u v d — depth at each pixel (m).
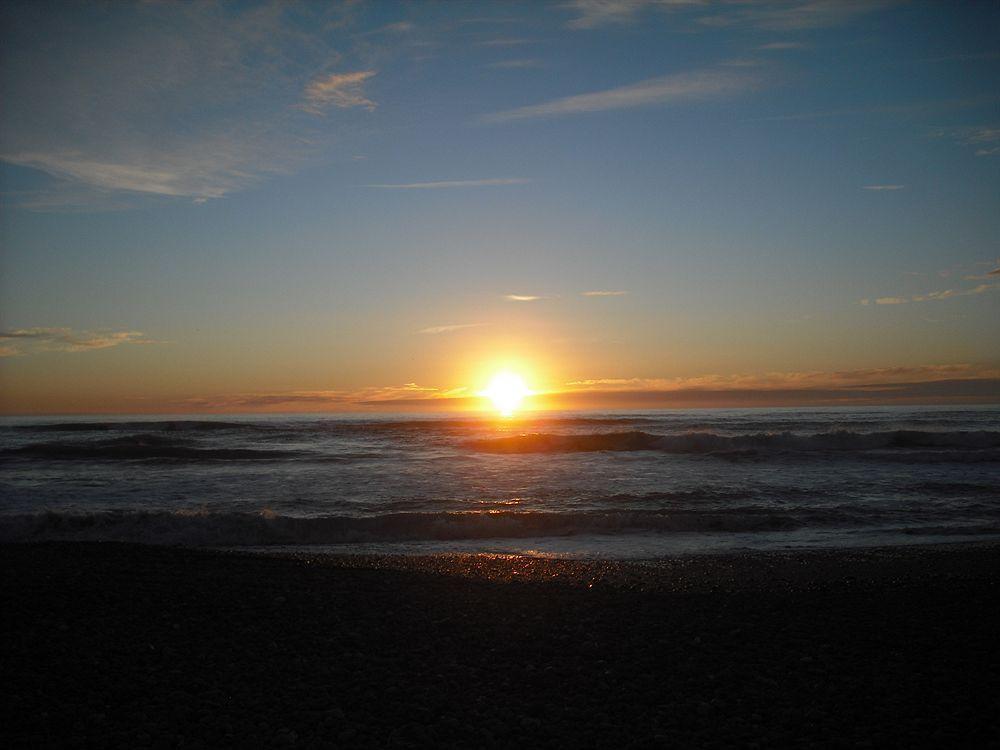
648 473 28.12
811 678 6.82
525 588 10.69
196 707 6.02
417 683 6.70
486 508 20.53
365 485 24.81
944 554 14.31
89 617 8.34
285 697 6.28
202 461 32.59
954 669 7.02
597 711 6.07
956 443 36.50
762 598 10.09
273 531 17.39
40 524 17.22
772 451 33.53
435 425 55.16
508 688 6.60
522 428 52.28
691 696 6.40
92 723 5.65
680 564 13.41
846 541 16.44
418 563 13.33
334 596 9.74
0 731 5.45
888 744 5.38
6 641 7.44
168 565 11.57
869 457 32.34
